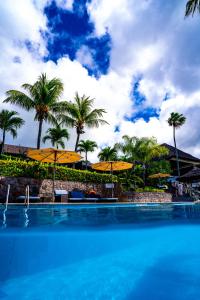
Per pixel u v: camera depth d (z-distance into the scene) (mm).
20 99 20609
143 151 26703
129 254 3361
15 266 2834
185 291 2213
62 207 9938
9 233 4215
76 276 2568
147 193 17578
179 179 27938
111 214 7531
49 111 21719
